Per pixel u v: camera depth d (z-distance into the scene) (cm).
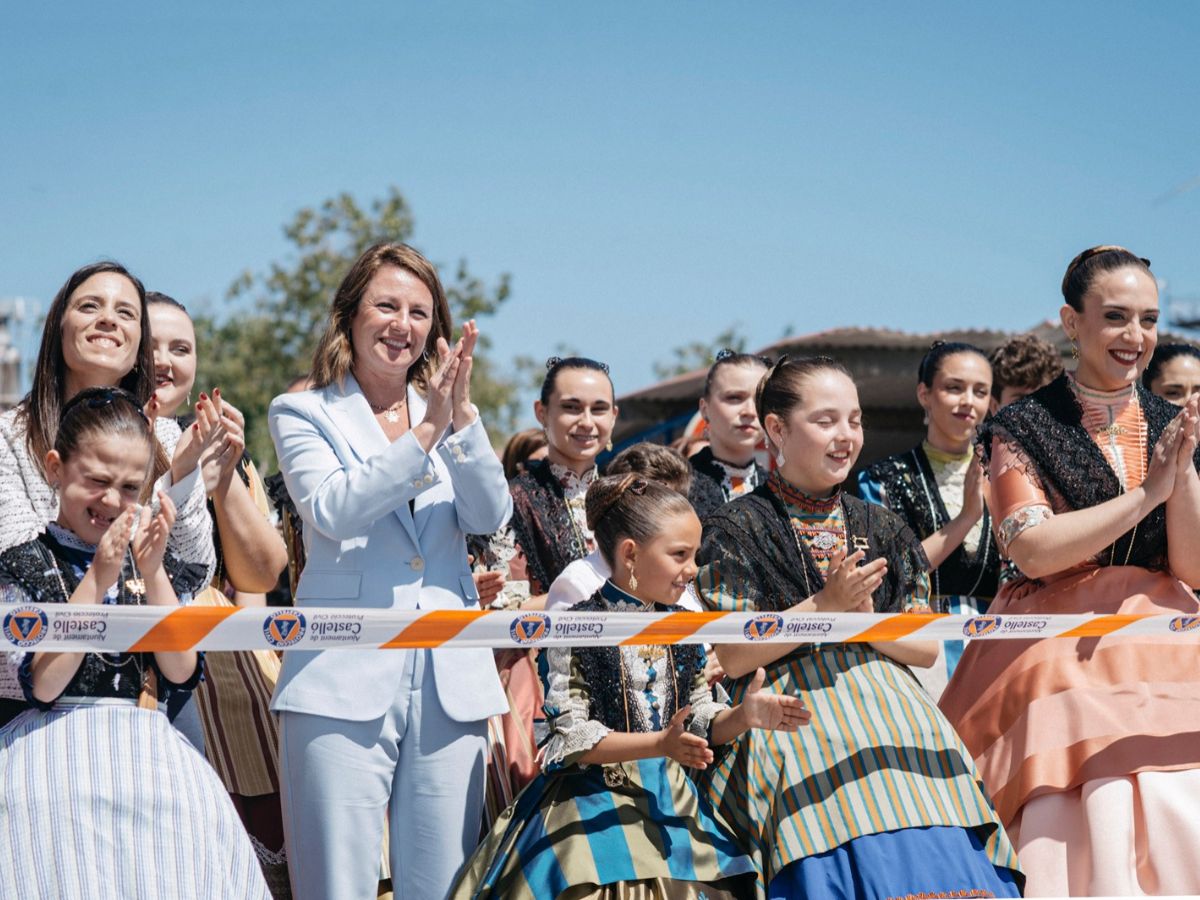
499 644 387
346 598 400
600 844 396
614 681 425
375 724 395
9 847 336
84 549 366
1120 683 453
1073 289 493
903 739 425
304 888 392
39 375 407
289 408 416
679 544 430
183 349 518
